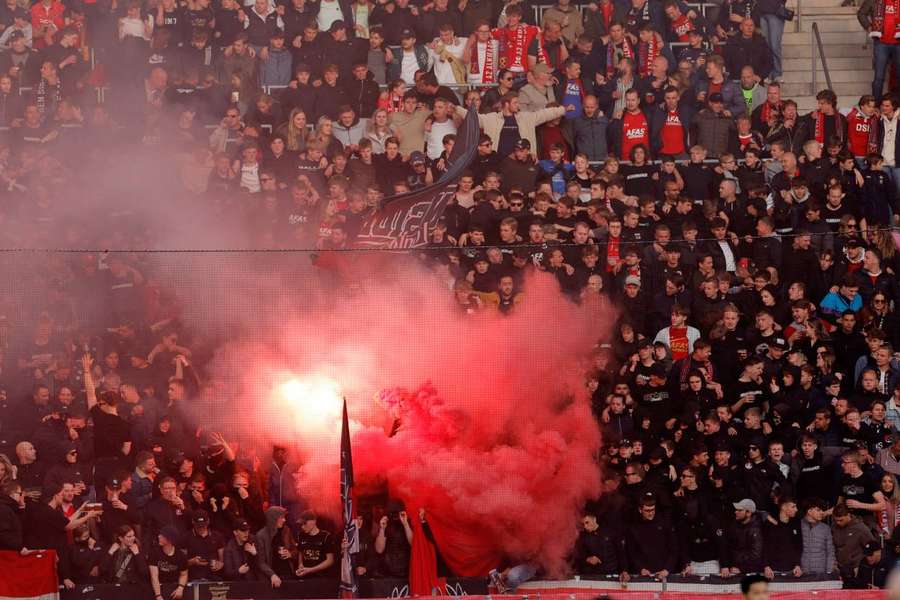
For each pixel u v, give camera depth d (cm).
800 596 5278
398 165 7231
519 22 7731
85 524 5644
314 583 5553
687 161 7250
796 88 8388
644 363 6153
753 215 6906
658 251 6700
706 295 6569
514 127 7400
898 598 2645
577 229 6662
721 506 5716
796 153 7425
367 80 7650
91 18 7912
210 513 5697
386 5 7956
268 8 7975
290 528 5762
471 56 7856
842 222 6769
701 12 8162
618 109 7612
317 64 7769
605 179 6981
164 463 5909
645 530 5638
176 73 7781
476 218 6731
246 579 5603
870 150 7406
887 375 6169
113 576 5556
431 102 7562
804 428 6056
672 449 5819
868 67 8469
